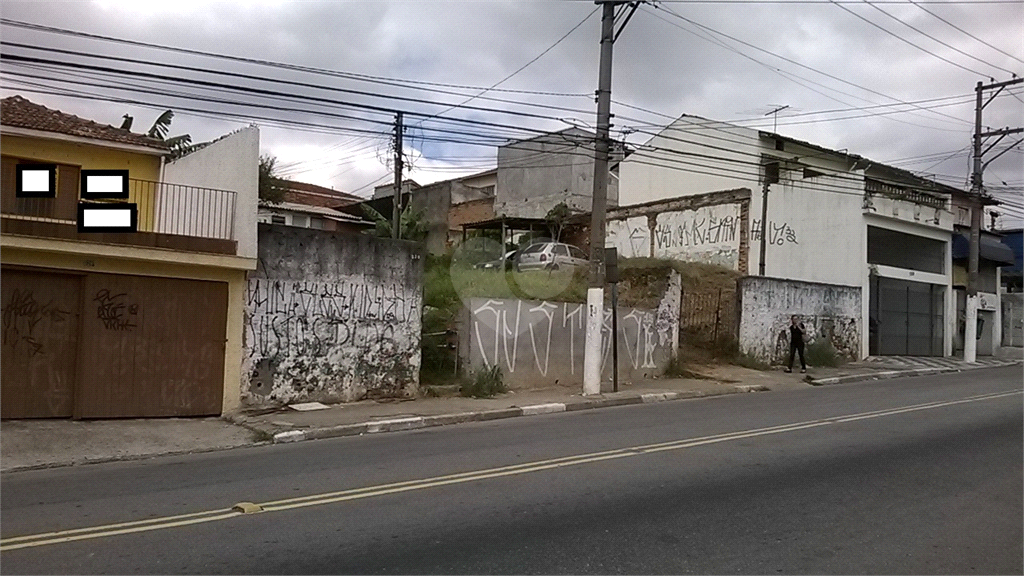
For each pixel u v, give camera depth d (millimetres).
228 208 13742
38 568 5406
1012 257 36188
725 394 18328
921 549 6016
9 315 11688
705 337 23906
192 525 6492
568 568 5441
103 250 12023
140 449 10859
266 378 13805
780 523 6637
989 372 25672
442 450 10242
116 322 12445
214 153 14430
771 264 28234
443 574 5293
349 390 14797
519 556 5680
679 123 31797
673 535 6242
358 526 6426
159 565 5469
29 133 14297
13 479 8977
